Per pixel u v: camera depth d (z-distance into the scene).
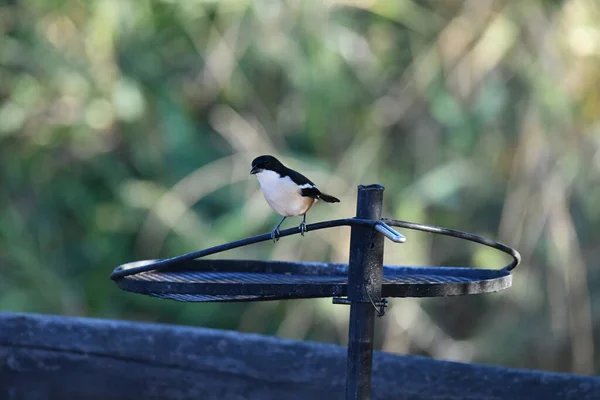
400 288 3.59
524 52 12.77
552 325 13.03
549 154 12.58
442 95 13.14
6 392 5.13
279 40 13.10
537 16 12.59
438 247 13.64
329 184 13.02
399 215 12.74
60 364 5.09
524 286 13.05
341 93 13.20
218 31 13.41
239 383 4.93
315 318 13.39
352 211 12.77
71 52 13.03
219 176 13.57
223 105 13.82
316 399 4.83
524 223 12.95
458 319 14.32
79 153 13.71
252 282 3.60
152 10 13.23
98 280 13.88
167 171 13.71
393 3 12.95
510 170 13.25
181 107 13.48
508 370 4.63
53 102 13.30
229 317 14.13
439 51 13.17
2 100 13.69
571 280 12.92
